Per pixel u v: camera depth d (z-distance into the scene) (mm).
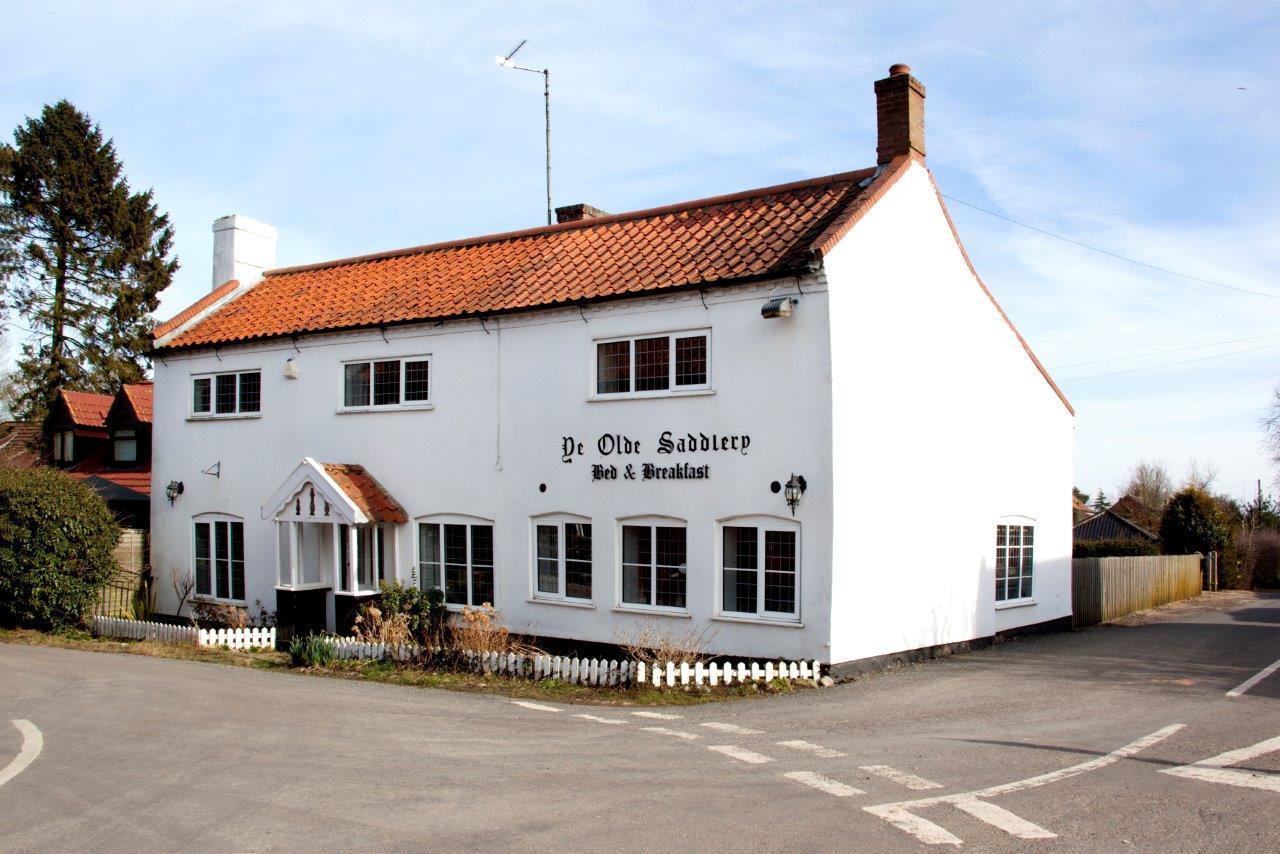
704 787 8227
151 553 23406
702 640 15711
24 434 39594
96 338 45031
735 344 15688
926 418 17359
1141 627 23672
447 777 8547
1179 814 7414
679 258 16922
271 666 16406
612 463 16891
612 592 16766
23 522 19812
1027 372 21156
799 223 16266
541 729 10914
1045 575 21656
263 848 6680
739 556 15594
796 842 6789
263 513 20062
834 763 9125
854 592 15094
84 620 20641
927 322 17547
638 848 6668
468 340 18812
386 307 20203
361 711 11914
